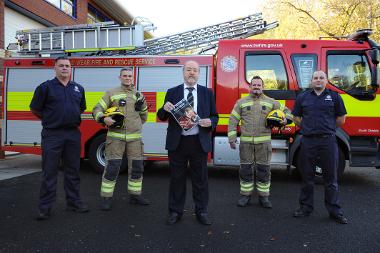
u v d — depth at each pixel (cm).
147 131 761
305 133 483
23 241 396
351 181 752
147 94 758
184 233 424
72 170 503
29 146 805
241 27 830
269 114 534
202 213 460
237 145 718
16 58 812
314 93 486
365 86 689
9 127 814
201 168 455
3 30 1064
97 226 446
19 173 804
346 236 417
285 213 511
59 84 488
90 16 1853
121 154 534
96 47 798
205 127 451
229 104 715
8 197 586
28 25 1266
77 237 409
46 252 366
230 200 583
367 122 682
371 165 690
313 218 488
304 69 707
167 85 752
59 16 1459
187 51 838
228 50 721
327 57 704
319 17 1817
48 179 475
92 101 777
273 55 714
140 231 430
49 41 823
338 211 470
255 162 551
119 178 748
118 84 770
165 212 509
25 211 509
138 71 762
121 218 480
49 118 482
